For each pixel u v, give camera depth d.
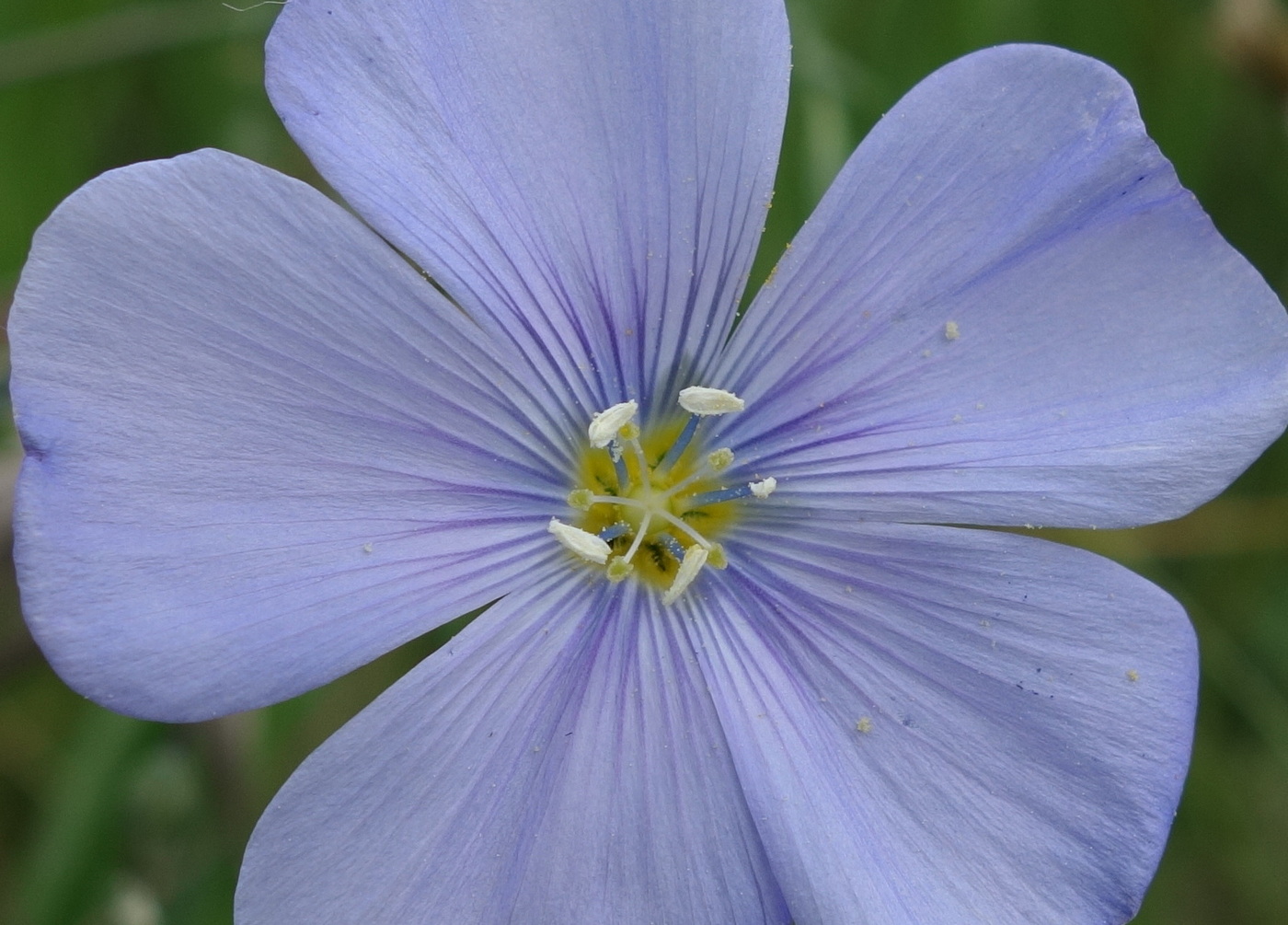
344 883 0.06
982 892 0.06
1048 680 0.06
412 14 0.06
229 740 0.07
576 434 0.06
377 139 0.06
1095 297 0.06
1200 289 0.06
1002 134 0.06
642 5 0.06
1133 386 0.06
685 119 0.06
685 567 0.06
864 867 0.06
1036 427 0.06
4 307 0.07
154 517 0.06
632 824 0.06
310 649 0.06
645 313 0.06
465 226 0.06
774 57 0.06
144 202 0.06
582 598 0.06
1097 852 0.06
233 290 0.06
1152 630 0.06
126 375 0.06
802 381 0.07
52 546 0.06
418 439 0.06
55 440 0.06
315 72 0.06
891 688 0.06
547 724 0.06
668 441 0.07
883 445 0.06
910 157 0.06
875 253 0.06
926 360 0.06
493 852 0.06
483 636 0.06
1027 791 0.06
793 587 0.07
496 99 0.06
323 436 0.06
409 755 0.06
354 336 0.06
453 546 0.06
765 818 0.06
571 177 0.06
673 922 0.06
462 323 0.06
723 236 0.06
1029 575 0.06
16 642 0.07
